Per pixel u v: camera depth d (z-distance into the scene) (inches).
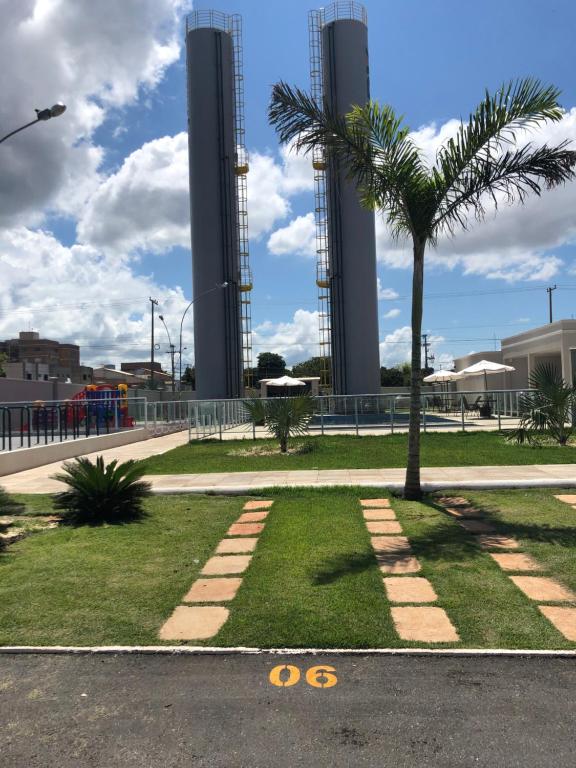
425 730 120.4
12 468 520.4
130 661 155.4
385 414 828.0
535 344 1218.0
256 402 624.7
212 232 1657.2
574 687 136.2
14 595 201.8
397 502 339.3
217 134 1676.9
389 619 174.1
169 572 223.5
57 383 1379.2
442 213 343.9
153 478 444.5
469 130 318.7
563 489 358.9
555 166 314.2
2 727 126.3
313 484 389.1
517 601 185.5
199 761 112.3
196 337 1673.2
